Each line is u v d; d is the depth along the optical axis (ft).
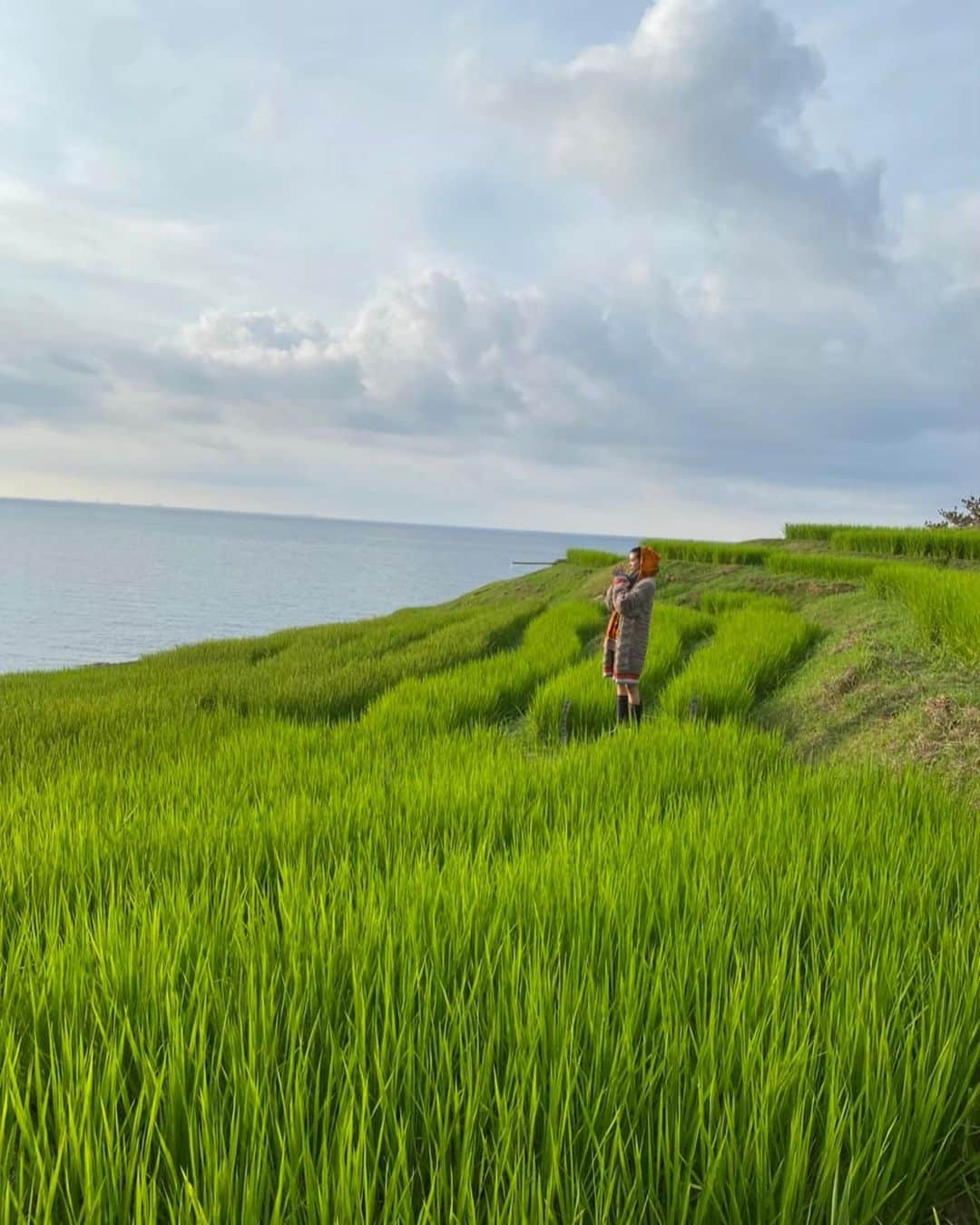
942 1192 6.61
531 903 10.27
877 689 29.07
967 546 70.23
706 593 69.56
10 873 12.19
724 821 14.10
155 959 8.45
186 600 214.48
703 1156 5.94
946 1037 7.34
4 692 43.04
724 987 7.95
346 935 9.02
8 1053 6.68
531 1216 5.33
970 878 11.13
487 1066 6.48
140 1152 5.99
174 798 17.42
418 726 27.35
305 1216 5.53
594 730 29.94
